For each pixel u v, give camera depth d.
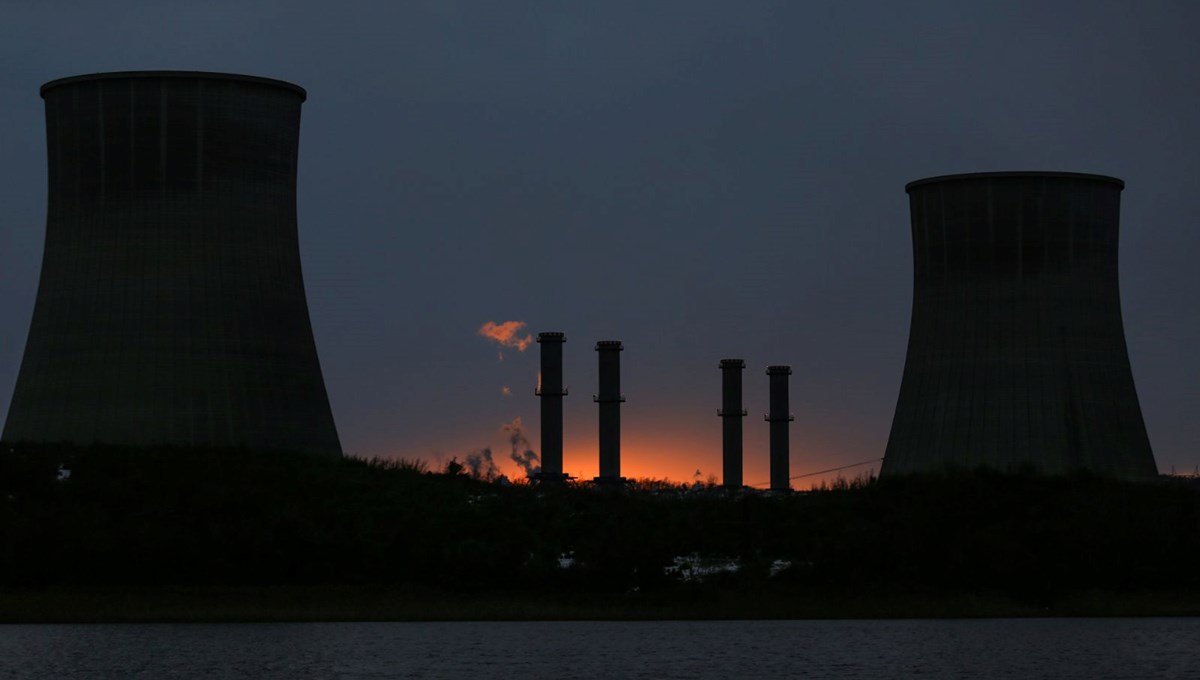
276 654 50.06
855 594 61.09
